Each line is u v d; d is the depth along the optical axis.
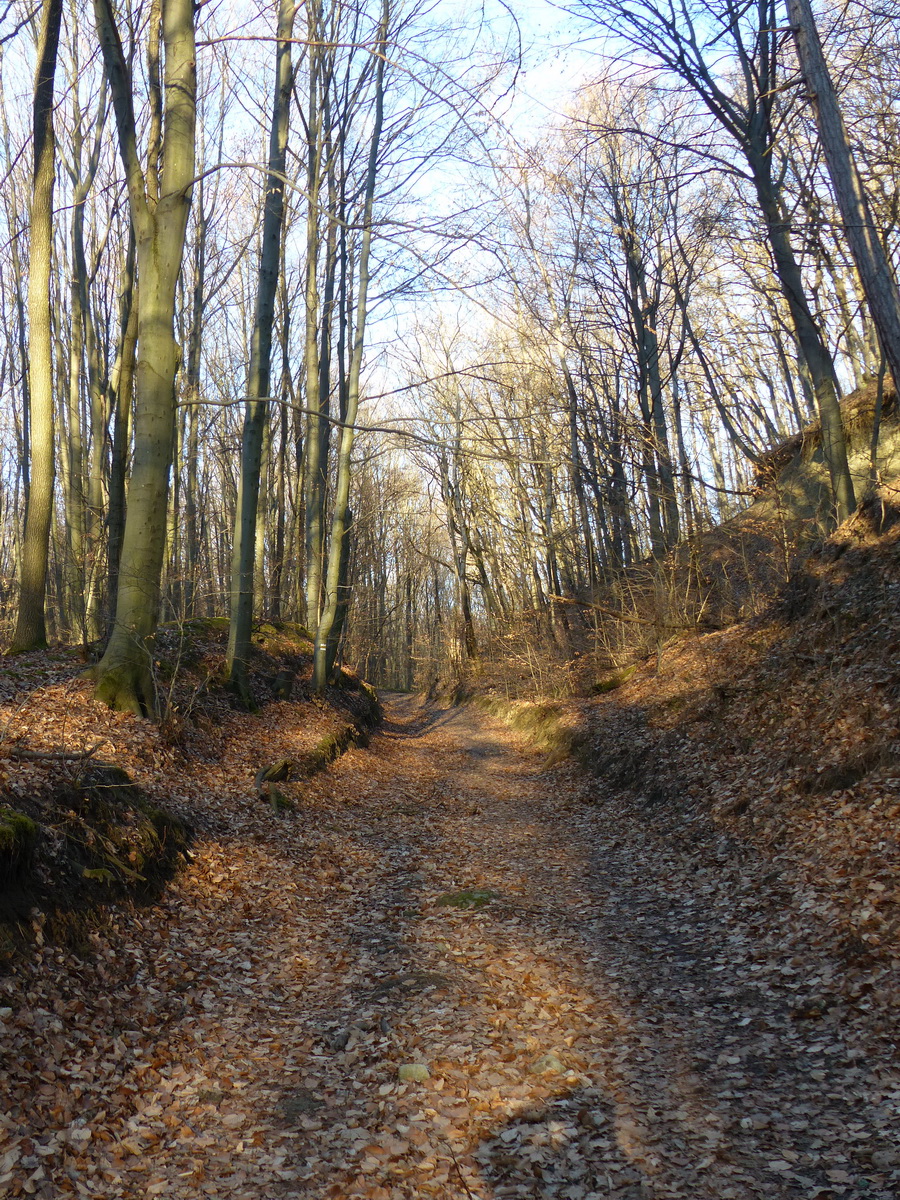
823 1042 4.59
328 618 19.14
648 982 5.86
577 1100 4.23
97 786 6.81
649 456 19.73
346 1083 4.52
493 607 34.97
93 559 18.03
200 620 18.58
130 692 10.39
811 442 20.02
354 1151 3.85
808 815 7.92
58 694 10.09
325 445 22.14
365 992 5.78
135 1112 4.12
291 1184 3.61
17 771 6.46
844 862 6.70
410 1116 4.14
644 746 13.22
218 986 5.67
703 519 21.17
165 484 10.59
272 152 14.35
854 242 6.90
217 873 7.74
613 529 25.78
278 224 14.33
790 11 7.57
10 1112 3.72
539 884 8.67
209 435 28.80
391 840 10.66
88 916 5.63
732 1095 4.19
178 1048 4.80
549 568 25.56
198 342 23.45
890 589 10.56
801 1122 3.86
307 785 12.24
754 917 6.68
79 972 5.07
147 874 6.79
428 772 17.34
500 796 14.38
